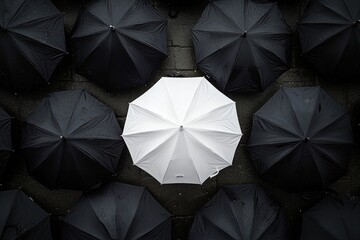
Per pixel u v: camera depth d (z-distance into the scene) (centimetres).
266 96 409
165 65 407
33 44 357
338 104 374
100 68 367
